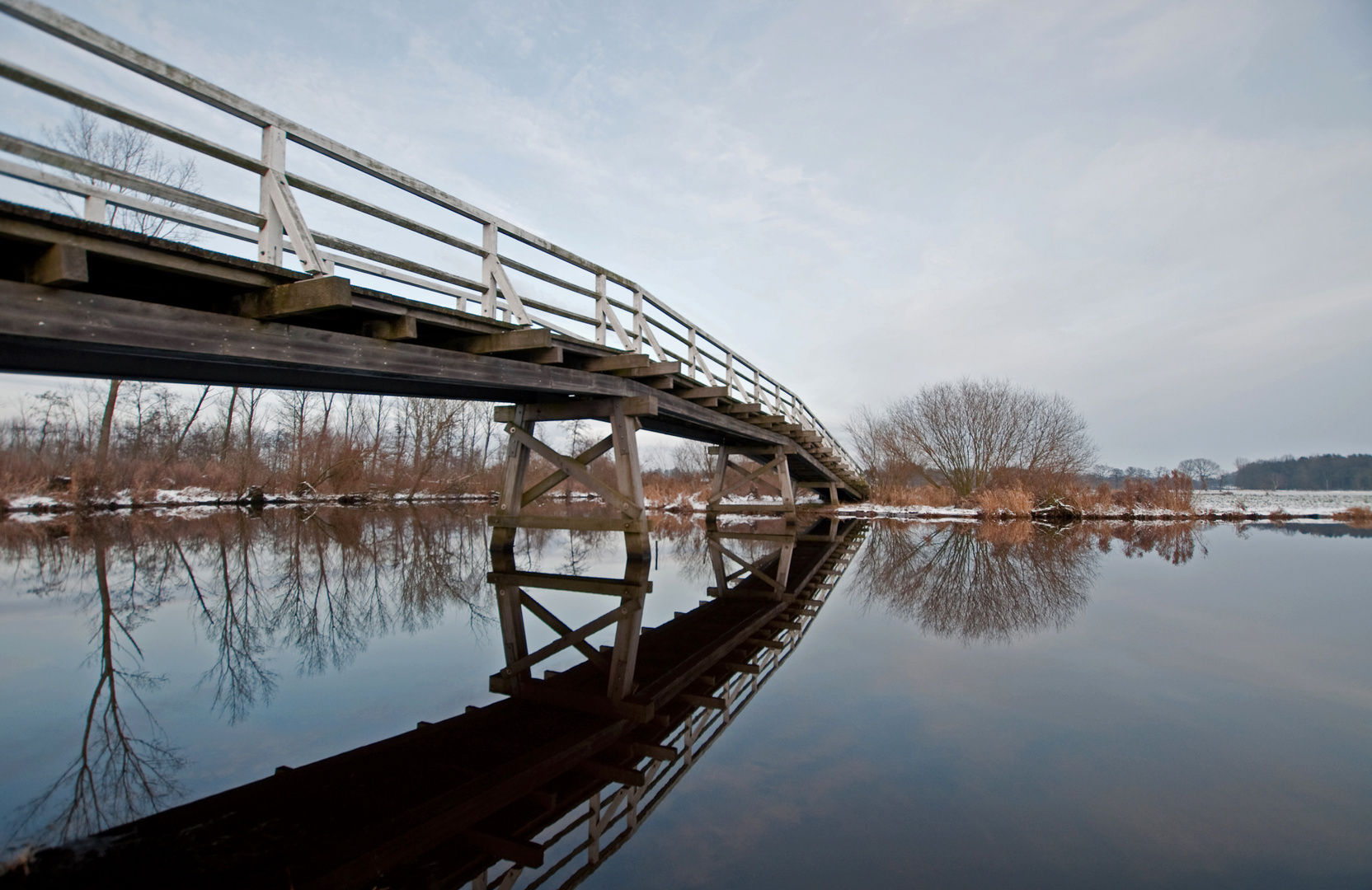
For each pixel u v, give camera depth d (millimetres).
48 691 3760
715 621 5891
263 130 4137
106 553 10117
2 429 22406
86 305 3383
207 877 1938
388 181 4996
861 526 18703
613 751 2975
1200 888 1887
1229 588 7789
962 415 27406
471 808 2420
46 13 2977
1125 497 24406
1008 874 1964
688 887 1896
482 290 5910
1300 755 2916
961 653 4746
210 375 5594
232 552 10508
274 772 2711
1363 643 5066
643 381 9258
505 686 3928
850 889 1882
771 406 15453
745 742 3061
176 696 3701
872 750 2973
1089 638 5227
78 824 2242
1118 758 2875
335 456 28266
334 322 5066
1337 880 1937
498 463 41281
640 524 8805
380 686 3920
